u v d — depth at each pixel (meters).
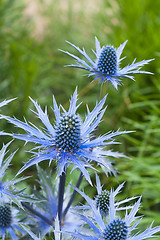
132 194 0.77
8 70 1.02
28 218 0.52
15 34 1.14
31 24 1.25
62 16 1.42
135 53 0.99
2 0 1.05
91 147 0.47
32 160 0.45
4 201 0.50
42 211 0.54
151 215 0.73
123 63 0.97
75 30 1.29
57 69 1.18
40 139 0.47
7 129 0.87
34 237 0.45
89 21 1.30
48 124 0.48
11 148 0.84
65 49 1.19
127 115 0.97
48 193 0.55
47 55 1.17
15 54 0.98
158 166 0.78
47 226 0.53
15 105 0.91
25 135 0.46
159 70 0.90
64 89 1.10
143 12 1.07
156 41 0.96
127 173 0.77
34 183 0.83
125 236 0.46
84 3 1.44
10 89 1.01
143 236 0.46
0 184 0.47
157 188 0.74
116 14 1.12
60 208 0.52
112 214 0.47
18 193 0.47
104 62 0.52
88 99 1.00
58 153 0.47
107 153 0.49
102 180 0.81
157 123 0.87
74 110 0.50
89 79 1.06
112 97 0.99
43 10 1.39
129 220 0.47
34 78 0.97
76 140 0.48
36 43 1.26
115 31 1.06
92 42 1.07
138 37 1.03
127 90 0.98
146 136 0.85
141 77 0.98
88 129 0.48
